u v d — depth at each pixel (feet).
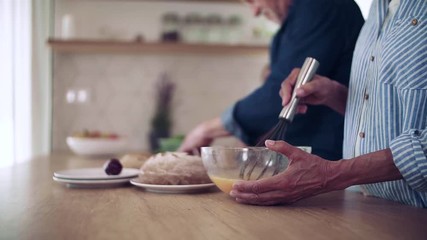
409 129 2.56
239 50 9.55
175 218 2.25
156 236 1.87
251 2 6.24
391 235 1.94
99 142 6.98
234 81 10.09
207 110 10.02
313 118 4.57
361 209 2.56
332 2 4.53
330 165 2.52
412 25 2.71
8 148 8.84
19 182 3.64
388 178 2.51
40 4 9.16
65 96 9.71
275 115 4.80
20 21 8.96
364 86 3.19
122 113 9.85
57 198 2.86
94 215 2.31
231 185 2.76
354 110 3.30
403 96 2.71
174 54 9.94
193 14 9.93
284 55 4.78
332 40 4.47
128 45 9.15
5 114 8.84
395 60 2.76
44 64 9.22
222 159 2.77
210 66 10.03
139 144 9.88
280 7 5.70
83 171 3.74
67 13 9.62
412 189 2.64
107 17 9.72
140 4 9.80
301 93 3.17
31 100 9.05
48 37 9.24
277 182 2.54
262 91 4.85
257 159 2.69
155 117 9.59
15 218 2.23
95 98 9.79
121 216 2.28
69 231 1.96
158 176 3.16
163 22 9.85
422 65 2.63
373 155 2.50
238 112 5.00
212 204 2.67
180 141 7.66
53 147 9.66
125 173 3.68
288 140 4.62
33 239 1.83
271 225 2.11
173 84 9.93
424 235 1.95
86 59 9.75
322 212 2.46
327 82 3.55
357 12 4.66
